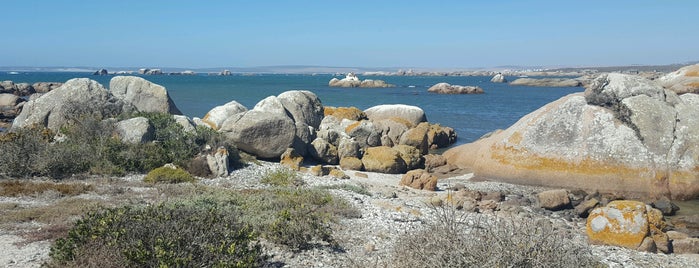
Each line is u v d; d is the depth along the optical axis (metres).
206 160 21.23
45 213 12.80
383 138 30.31
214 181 19.75
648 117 22.69
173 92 88.94
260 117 25.05
